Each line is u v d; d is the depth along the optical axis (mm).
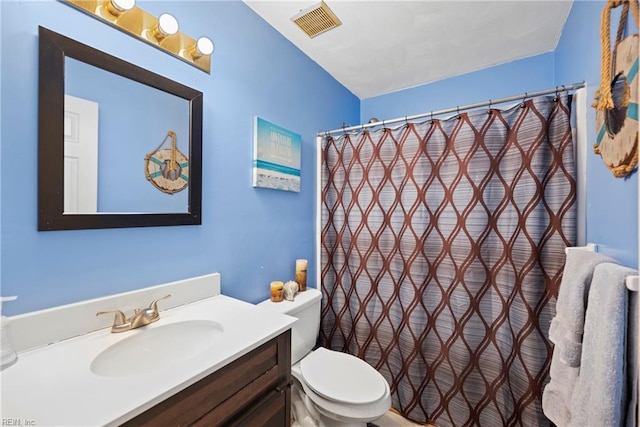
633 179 695
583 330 722
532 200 1248
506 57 1894
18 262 774
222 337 885
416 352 1553
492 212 1358
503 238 1328
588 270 740
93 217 905
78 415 551
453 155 1455
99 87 925
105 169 940
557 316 878
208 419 731
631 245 709
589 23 1088
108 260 956
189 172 1178
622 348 597
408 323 1575
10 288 762
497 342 1348
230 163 1362
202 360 751
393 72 2094
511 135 1315
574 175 1164
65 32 851
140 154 1031
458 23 1550
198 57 1205
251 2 1427
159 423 624
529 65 1880
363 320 1740
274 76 1611
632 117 650
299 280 1695
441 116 2178
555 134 1211
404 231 1593
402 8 1433
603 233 922
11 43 756
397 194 1622
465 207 1417
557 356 844
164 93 1101
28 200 788
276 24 1589
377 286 1691
